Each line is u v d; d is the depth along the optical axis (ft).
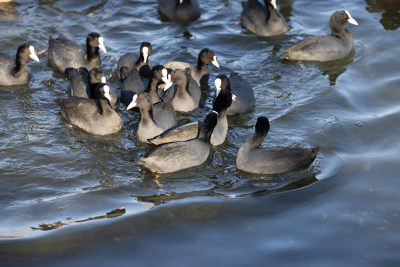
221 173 43.50
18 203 39.37
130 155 46.03
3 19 69.31
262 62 62.23
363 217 37.01
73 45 60.08
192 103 53.47
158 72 51.88
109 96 47.57
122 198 40.01
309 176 42.37
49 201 39.58
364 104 52.60
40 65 61.05
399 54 61.62
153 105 51.01
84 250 34.30
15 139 47.65
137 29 69.26
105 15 72.13
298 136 47.83
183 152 43.60
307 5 75.00
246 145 44.06
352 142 46.60
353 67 60.23
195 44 66.13
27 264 33.06
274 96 55.31
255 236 35.60
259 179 42.37
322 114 51.13
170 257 33.71
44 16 70.79
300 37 67.26
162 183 41.98
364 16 70.95
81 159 45.19
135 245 34.81
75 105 50.26
